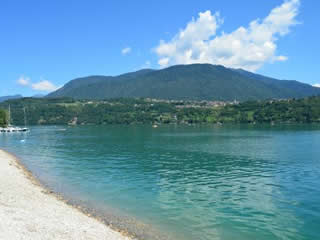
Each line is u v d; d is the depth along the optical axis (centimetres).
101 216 2825
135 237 2336
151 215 2903
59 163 6259
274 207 3166
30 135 15875
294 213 2969
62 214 2670
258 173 5038
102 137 13975
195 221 2759
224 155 7350
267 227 2638
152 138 12950
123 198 3516
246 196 3603
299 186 4056
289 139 11488
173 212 3005
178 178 4688
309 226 2642
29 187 3712
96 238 2161
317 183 4216
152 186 4134
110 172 5206
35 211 2631
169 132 17012
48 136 15012
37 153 8056
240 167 5650
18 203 2820
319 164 5834
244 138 12219
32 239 1964
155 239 2322
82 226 2392
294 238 2412
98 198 3497
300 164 5856
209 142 10756
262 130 17325
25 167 5662
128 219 2770
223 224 2688
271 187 4038
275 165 5803
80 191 3819
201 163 6178
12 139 13212
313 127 19325
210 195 3659
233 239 2377
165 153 7856
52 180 4484
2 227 2088
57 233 2142
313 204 3244
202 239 2370
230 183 4316
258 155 7262
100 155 7569
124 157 7175
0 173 4394
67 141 11975
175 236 2405
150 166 5841
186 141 11269
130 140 12038
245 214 2953
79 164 6112
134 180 4538
